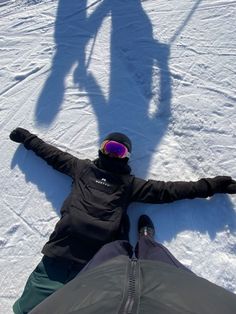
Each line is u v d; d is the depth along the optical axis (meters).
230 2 2.40
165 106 2.23
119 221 1.91
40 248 2.08
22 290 2.04
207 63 2.30
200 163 2.12
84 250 1.88
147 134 2.20
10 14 2.59
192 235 2.02
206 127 2.17
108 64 2.36
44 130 2.28
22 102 2.35
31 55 2.46
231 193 1.99
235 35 2.33
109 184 1.95
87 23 2.48
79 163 2.04
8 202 2.18
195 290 1.11
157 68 2.31
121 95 2.29
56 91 2.35
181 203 2.06
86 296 1.08
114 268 1.21
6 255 2.10
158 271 1.20
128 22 2.44
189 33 2.37
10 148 2.26
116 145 1.95
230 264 1.95
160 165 2.13
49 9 2.56
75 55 2.41
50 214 2.13
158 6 2.46
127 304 0.98
